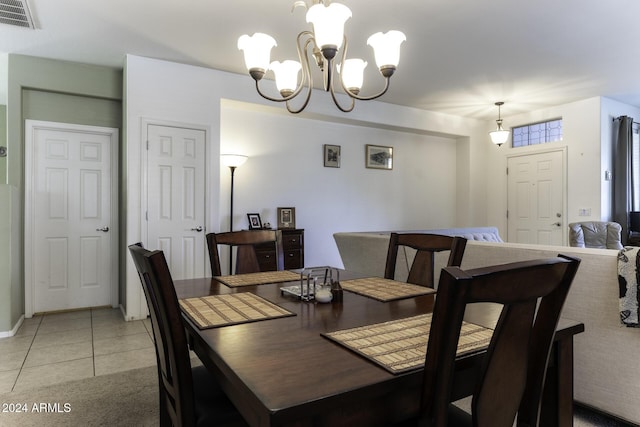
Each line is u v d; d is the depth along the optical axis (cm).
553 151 554
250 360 91
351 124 539
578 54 365
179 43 339
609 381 177
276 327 117
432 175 629
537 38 331
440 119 591
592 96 504
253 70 199
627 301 165
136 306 364
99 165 404
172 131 382
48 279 384
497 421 84
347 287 176
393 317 127
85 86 384
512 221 607
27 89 369
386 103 533
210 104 402
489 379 81
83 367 256
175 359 104
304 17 293
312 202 517
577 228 435
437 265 256
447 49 354
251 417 81
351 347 99
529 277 75
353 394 76
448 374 72
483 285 69
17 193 344
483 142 640
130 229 362
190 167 391
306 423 75
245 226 464
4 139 467
